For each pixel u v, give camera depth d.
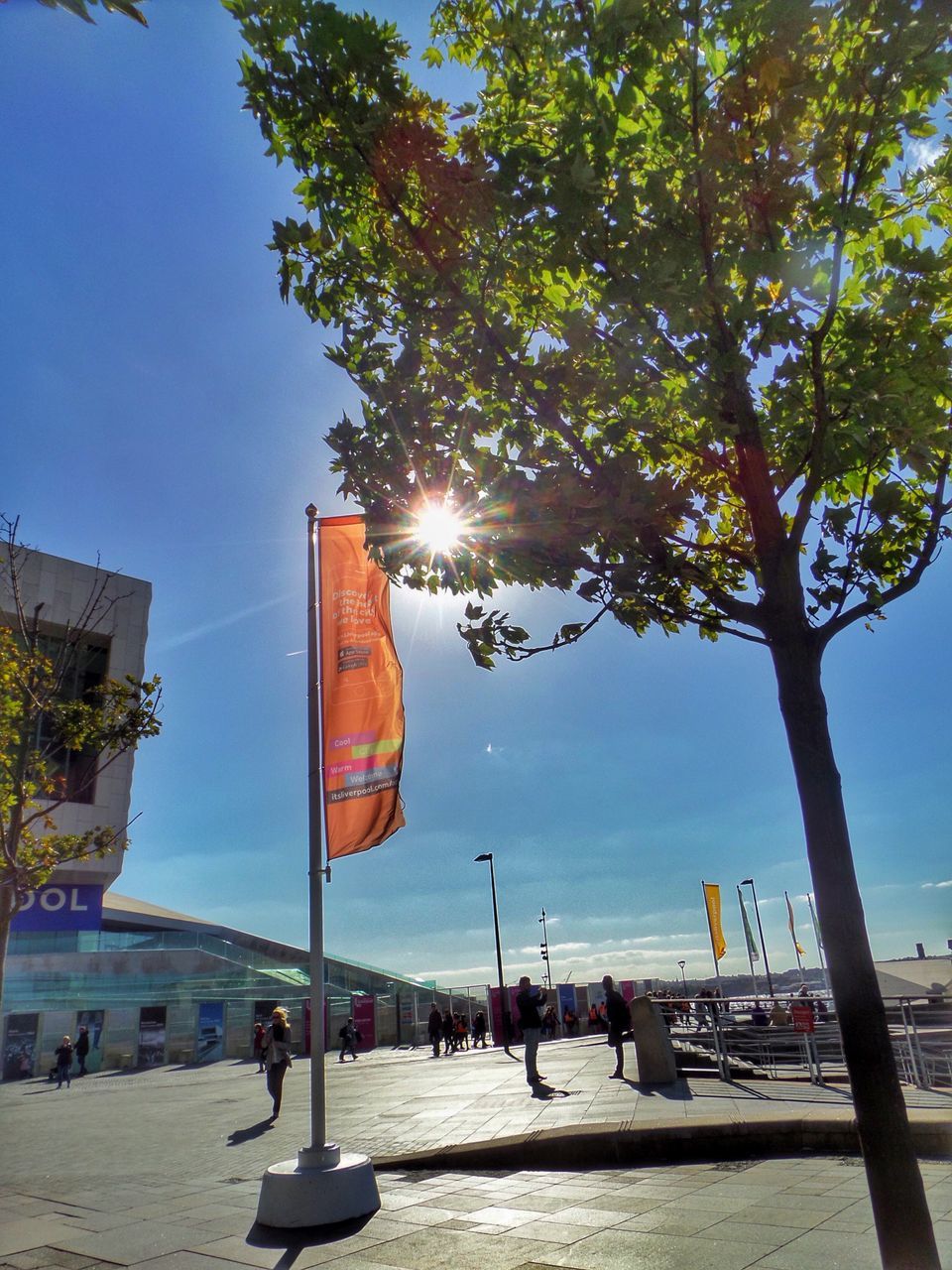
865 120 3.95
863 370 4.07
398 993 45.03
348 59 4.51
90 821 44.12
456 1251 5.80
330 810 8.86
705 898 34.94
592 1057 19.12
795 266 3.87
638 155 4.29
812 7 3.80
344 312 5.23
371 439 5.01
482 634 4.98
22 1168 11.12
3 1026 32.41
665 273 3.82
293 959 69.06
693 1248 5.34
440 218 4.74
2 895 14.62
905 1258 3.38
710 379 4.18
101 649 47.34
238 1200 8.08
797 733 4.16
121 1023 35.34
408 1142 10.41
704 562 4.83
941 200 4.61
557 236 4.23
